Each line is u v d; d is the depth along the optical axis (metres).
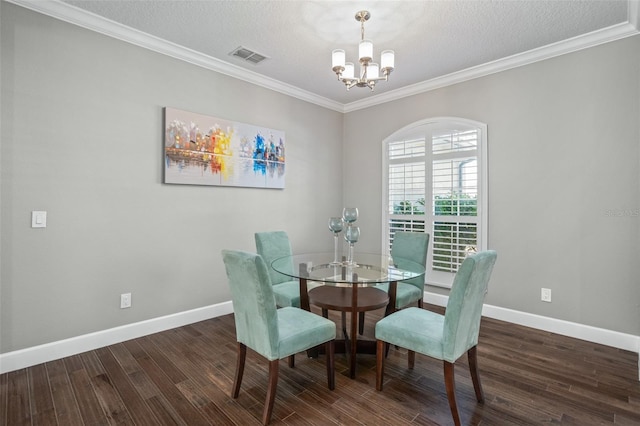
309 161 4.36
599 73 2.81
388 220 4.32
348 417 1.84
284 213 4.06
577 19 2.56
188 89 3.19
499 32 2.76
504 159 3.34
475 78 3.53
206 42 2.97
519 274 3.25
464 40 2.89
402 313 2.20
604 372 2.32
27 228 2.35
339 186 4.76
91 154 2.63
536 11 2.46
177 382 2.18
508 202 3.32
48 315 2.45
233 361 2.48
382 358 2.10
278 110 3.99
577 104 2.92
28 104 2.35
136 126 2.86
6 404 1.93
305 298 2.57
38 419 1.80
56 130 2.46
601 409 1.91
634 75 2.65
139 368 2.36
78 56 2.55
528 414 1.86
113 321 2.76
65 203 2.51
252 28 2.73
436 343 1.81
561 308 3.01
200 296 3.30
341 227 2.91
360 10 2.46
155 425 1.77
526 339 2.89
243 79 3.62
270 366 1.79
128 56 2.81
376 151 4.45
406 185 4.13
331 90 4.18
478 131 3.50
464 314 1.76
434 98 3.87
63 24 2.48
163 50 2.99
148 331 2.95
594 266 2.85
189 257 3.21
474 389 2.00
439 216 3.80
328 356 2.11
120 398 2.00
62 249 2.50
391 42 2.93
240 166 3.57
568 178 2.97
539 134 3.12
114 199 2.75
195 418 1.83
